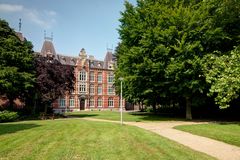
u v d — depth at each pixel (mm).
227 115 37656
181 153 11242
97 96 82438
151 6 30484
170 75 27781
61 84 37625
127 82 32156
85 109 79438
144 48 29047
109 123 24578
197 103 30891
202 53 28422
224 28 29797
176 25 28422
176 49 26828
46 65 36781
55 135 15570
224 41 30000
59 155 10289
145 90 30984
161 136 16438
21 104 47062
